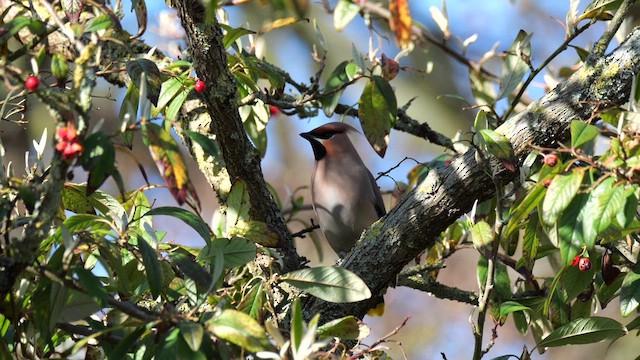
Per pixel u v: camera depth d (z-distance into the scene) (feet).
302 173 54.85
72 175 17.93
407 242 25.99
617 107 22.04
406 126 34.04
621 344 47.21
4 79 17.33
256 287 22.21
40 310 19.69
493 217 30.04
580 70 24.73
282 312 26.45
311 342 18.38
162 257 22.31
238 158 27.40
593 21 29.04
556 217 18.94
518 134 24.45
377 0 44.24
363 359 22.47
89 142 17.71
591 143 25.31
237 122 26.84
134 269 23.13
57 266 20.45
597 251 26.68
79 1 21.93
